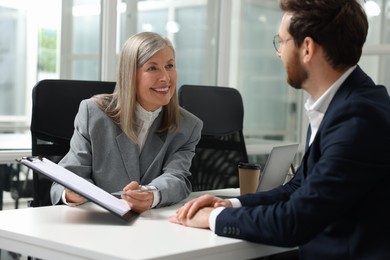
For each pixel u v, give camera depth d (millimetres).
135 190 1646
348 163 1239
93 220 1484
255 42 4160
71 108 2150
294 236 1253
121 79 1959
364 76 1386
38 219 1476
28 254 1295
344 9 1328
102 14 3223
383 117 1268
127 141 1946
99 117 1953
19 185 3080
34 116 2072
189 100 2559
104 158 1929
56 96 2125
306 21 1340
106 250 1159
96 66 3246
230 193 2109
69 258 1210
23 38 2977
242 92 4094
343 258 1276
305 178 1407
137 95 1959
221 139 2607
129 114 1934
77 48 3170
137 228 1400
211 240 1293
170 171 1946
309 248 1337
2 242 1351
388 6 3740
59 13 3086
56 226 1393
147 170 1966
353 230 1281
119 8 3348
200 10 3875
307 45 1355
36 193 2016
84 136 1944
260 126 4211
